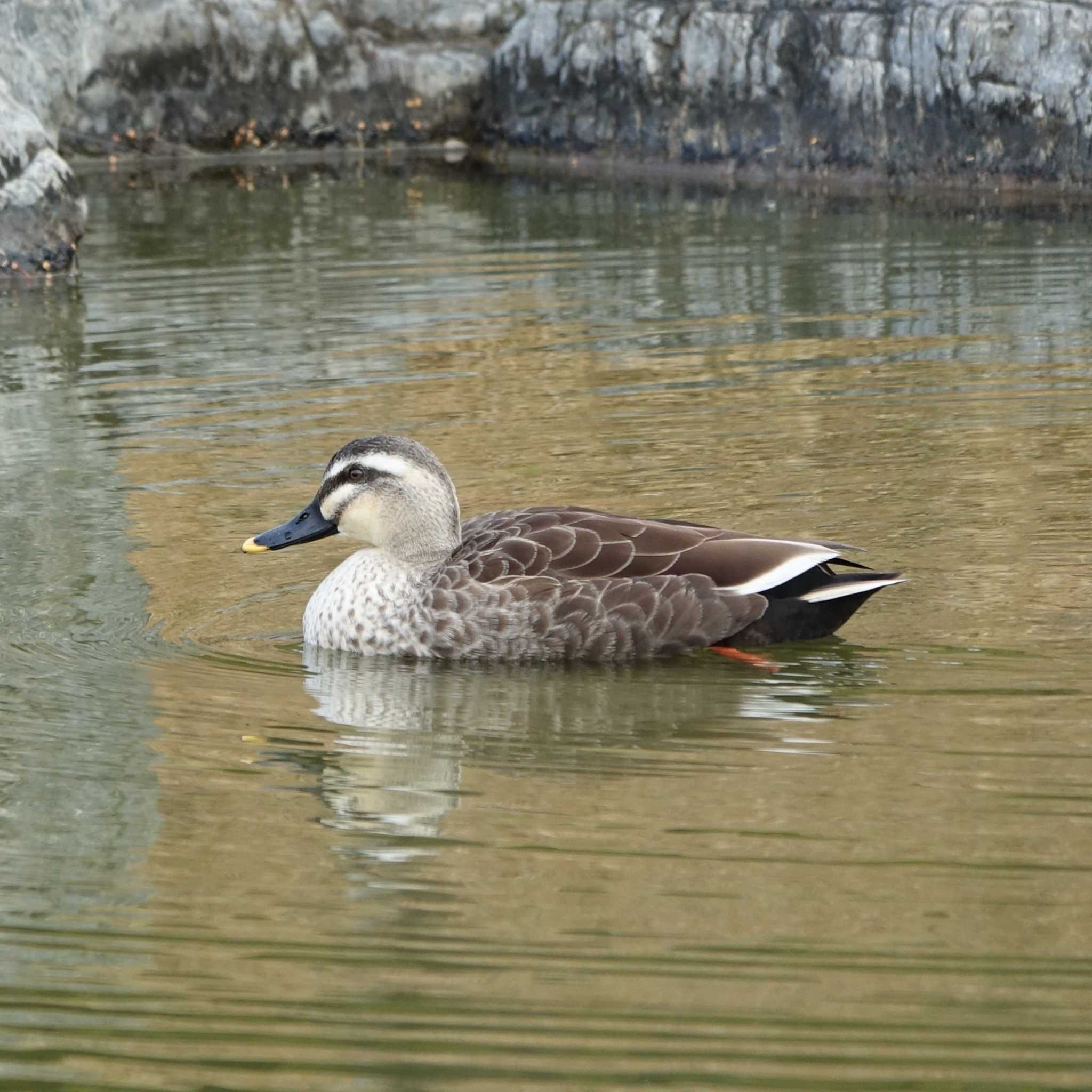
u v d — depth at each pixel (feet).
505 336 67.05
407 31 115.75
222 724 35.37
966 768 31.65
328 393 60.39
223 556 45.85
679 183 100.99
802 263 77.92
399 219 92.48
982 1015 23.36
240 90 113.19
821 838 28.91
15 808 31.30
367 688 37.32
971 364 60.54
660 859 28.32
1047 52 91.15
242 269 81.20
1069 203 88.89
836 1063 22.39
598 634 38.17
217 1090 22.38
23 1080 22.75
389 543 40.47
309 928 26.45
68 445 55.52
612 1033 23.18
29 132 82.07
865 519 46.09
